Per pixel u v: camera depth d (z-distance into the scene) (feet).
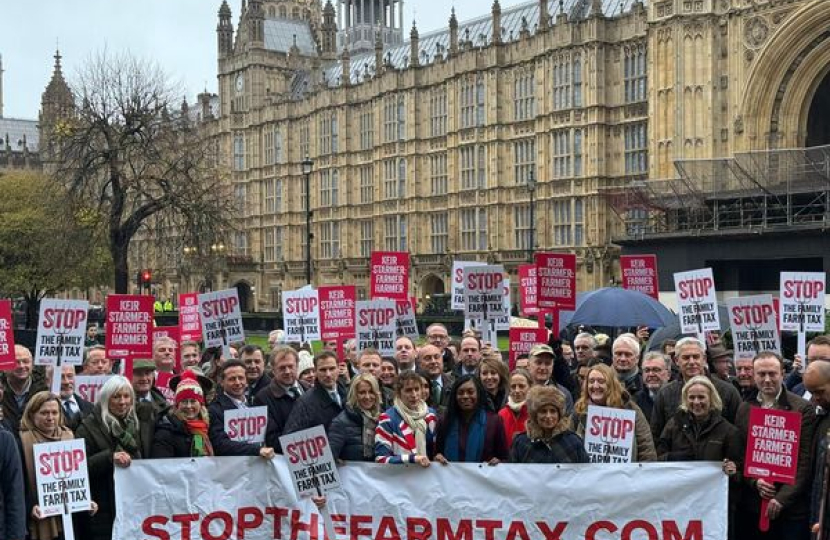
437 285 318.04
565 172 263.08
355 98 343.05
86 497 42.63
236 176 393.70
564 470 44.29
